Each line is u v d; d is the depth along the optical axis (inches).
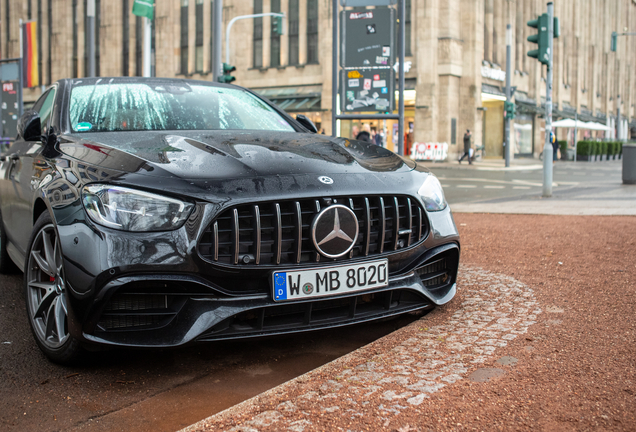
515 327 121.0
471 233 266.7
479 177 816.3
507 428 78.6
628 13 2677.2
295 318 106.6
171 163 105.7
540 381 93.3
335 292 105.7
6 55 1988.2
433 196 123.6
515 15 1534.2
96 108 142.3
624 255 199.9
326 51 1362.0
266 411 84.3
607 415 81.6
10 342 124.4
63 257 100.1
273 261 102.3
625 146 589.6
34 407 93.2
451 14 1262.3
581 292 149.7
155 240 96.7
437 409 84.0
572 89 1943.9
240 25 1478.8
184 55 1574.8
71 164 112.5
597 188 548.4
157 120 140.5
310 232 103.9
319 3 1370.6
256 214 100.2
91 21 629.6
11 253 163.9
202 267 97.9
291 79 1423.5
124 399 96.3
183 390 100.0
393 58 391.5
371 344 112.7
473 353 106.2
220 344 123.3
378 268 110.6
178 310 99.3
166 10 1579.7
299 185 104.5
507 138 1090.7
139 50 1656.0
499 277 169.5
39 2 1892.2
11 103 759.7
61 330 107.7
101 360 113.4
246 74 1485.0
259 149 116.6
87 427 86.5
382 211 110.8
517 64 1553.9
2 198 170.1
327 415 82.5
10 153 169.2
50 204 109.0
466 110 1311.5
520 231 268.7
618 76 2493.8
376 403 86.1
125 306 99.0
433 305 122.8
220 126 143.6
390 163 124.4
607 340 111.7
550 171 464.8
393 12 387.9
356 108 398.0
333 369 100.0
